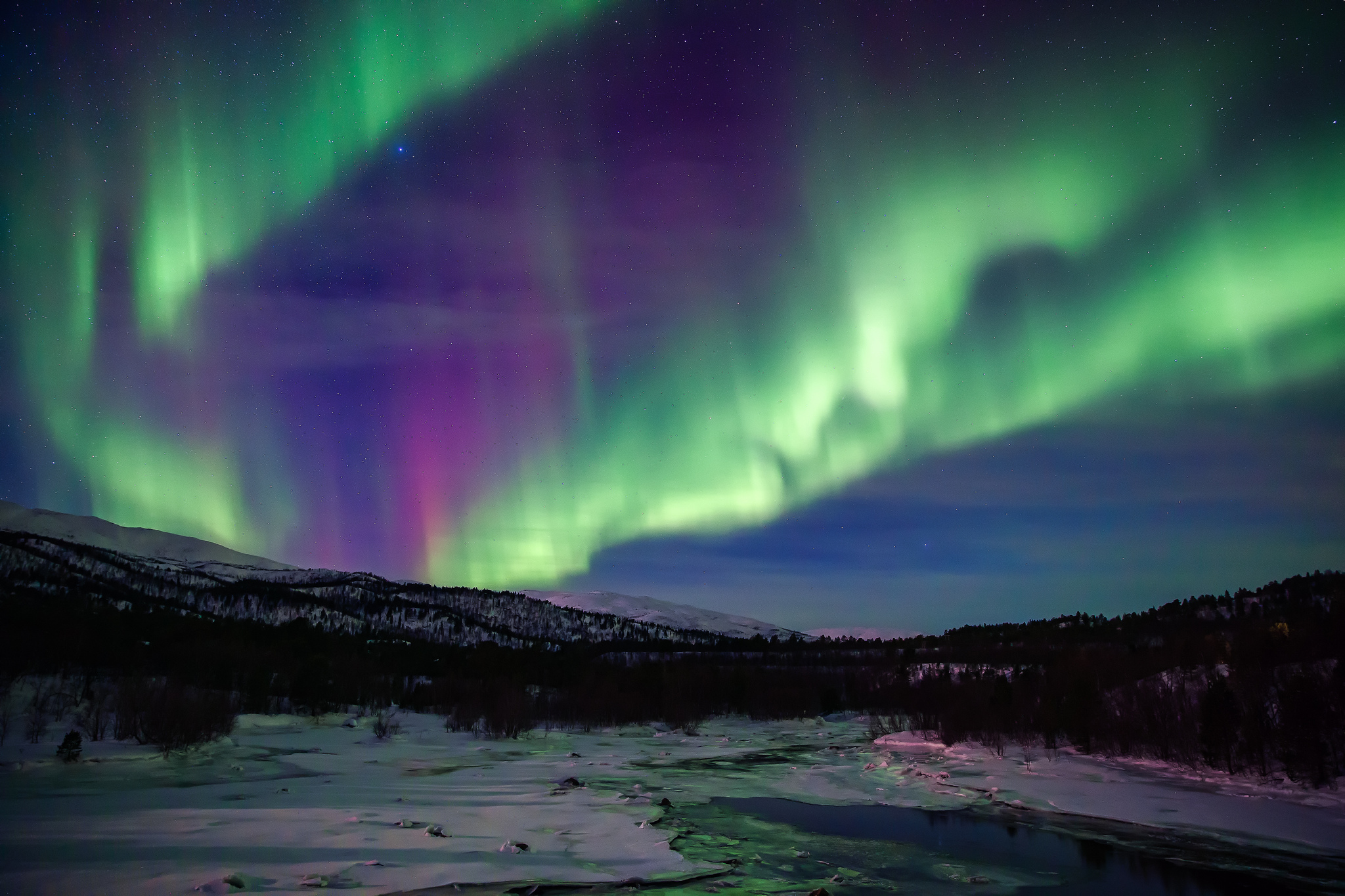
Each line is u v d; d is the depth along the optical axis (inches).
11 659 1841.8
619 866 625.3
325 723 1995.6
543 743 1791.3
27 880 500.4
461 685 2514.8
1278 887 608.7
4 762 1132.5
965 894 585.3
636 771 1298.0
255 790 960.9
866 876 629.0
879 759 1489.9
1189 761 1163.3
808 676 3710.6
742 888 581.0
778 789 1098.7
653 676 2812.5
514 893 531.5
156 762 1205.1
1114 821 853.2
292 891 495.5
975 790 1070.4
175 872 522.6
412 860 592.7
